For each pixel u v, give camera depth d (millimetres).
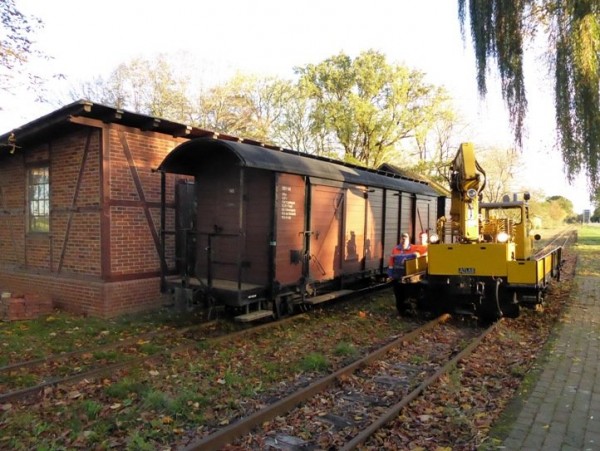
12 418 4652
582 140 9977
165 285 9188
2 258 12109
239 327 8664
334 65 35406
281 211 8586
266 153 8438
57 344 7406
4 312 8961
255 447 4125
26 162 11203
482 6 10781
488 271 9078
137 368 6172
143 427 4512
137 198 9812
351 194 10883
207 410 4938
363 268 11477
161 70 34688
